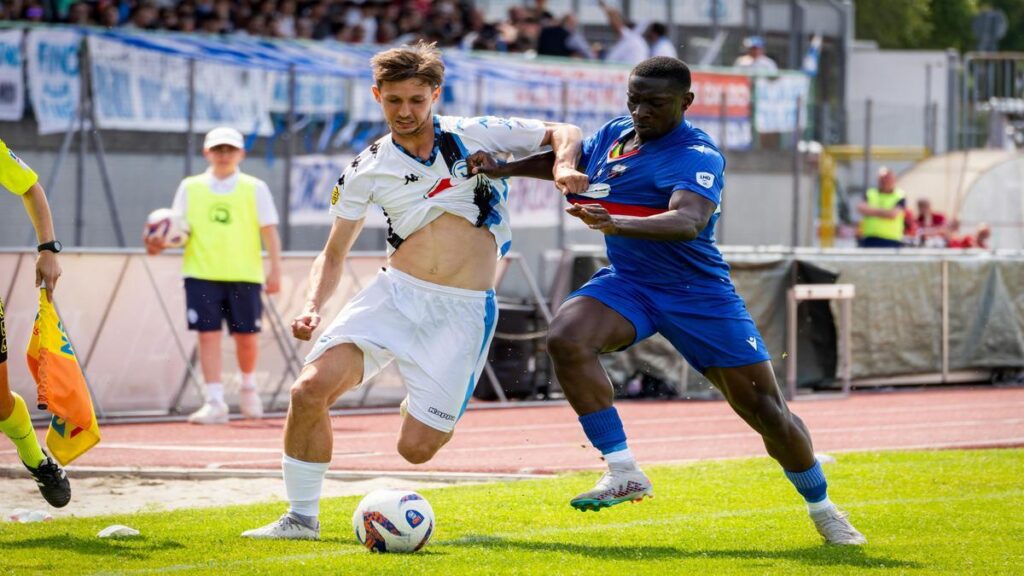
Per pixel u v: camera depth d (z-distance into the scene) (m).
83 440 6.66
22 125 15.13
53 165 15.32
